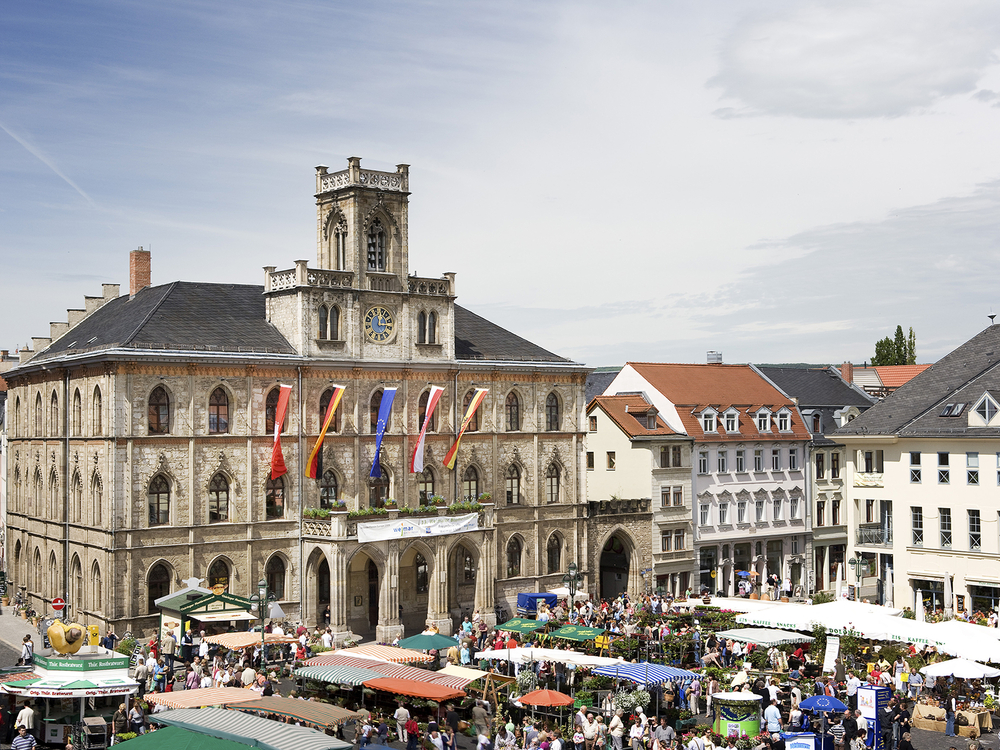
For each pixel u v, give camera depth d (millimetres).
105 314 86812
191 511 72562
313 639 73625
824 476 109688
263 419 75938
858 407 113375
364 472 80062
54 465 79312
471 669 54125
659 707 54781
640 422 98438
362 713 45844
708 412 100188
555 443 90562
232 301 80688
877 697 50531
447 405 84500
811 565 107750
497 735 47344
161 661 63031
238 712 42031
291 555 76500
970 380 81562
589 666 54188
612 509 92750
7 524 90812
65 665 47781
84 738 46219
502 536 86625
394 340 81938
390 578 76062
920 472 79062
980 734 52344
